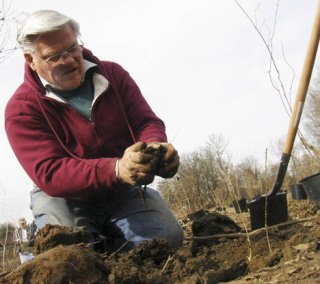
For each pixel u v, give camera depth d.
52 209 3.03
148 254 2.62
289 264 2.36
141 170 2.51
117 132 3.17
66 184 2.79
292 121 3.75
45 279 1.94
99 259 2.12
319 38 3.57
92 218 3.16
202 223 3.48
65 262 1.97
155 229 3.10
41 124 3.03
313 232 2.87
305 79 3.69
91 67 3.12
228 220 3.65
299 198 6.29
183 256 2.62
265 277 2.22
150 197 3.29
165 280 2.28
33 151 2.93
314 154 4.12
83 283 1.97
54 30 2.81
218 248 3.10
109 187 2.73
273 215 3.75
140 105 3.35
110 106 3.15
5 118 3.06
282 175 3.75
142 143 2.50
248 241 2.90
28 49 2.89
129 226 3.14
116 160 2.69
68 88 3.01
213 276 2.35
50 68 2.89
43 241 2.40
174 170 2.62
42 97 2.99
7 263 3.55
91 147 3.09
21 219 3.88
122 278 2.07
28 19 2.86
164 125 3.38
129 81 3.42
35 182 2.92
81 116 3.04
